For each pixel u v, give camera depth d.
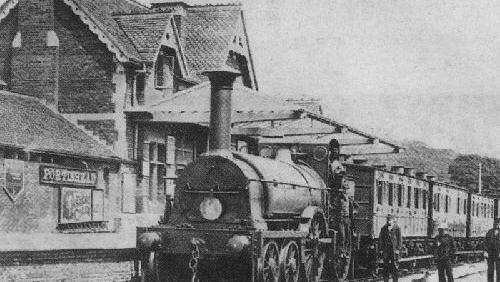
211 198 13.38
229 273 14.18
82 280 13.31
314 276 15.61
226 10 30.72
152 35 24.91
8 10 24.81
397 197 24.05
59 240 18.48
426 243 27.58
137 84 24.41
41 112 22.84
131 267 14.48
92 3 25.30
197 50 29.33
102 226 22.45
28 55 24.38
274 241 13.45
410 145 75.31
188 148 27.39
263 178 13.76
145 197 24.33
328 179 17.48
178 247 13.11
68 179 20.92
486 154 71.44
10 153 18.98
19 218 19.22
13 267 12.06
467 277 22.23
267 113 20.97
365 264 21.36
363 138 23.45
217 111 13.89
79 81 24.08
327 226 16.52
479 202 37.81
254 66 31.84
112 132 23.59
